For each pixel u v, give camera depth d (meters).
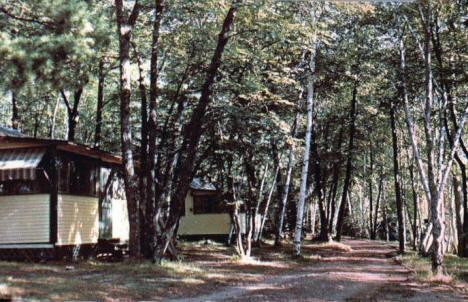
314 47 24.92
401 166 39.94
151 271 15.66
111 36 14.45
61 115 42.53
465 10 21.33
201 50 20.69
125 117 17.88
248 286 14.24
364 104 33.31
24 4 13.86
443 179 18.53
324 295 12.70
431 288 14.14
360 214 60.81
